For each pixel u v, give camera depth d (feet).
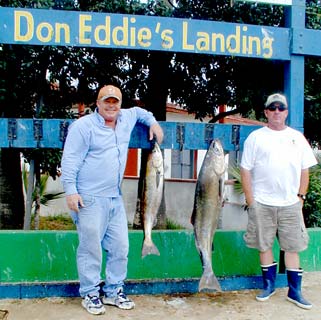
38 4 21.88
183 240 15.96
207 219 13.69
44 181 33.37
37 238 15.20
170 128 15.38
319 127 27.43
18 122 14.85
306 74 24.80
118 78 27.20
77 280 15.39
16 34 14.52
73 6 23.21
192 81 27.68
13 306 13.98
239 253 16.25
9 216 28.89
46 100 26.43
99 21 14.89
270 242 14.35
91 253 13.16
